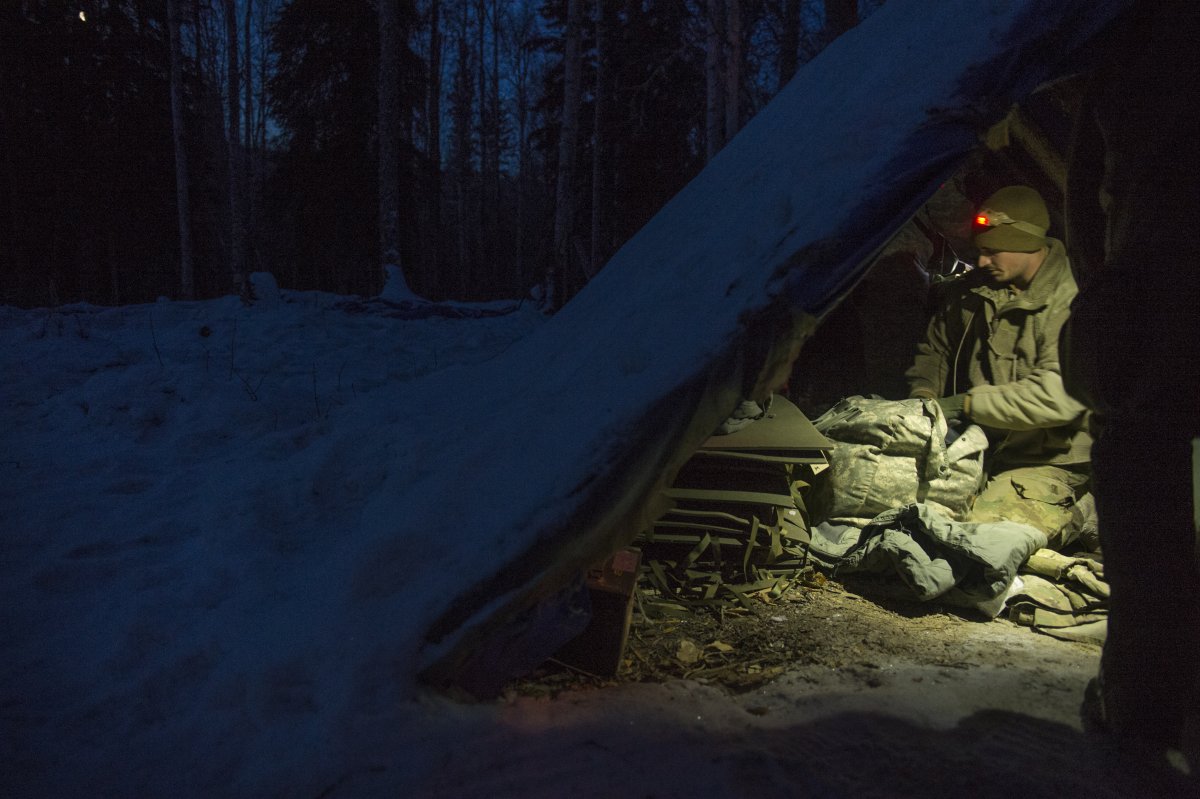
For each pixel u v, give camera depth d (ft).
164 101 63.93
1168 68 6.33
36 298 58.03
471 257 122.31
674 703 7.72
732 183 10.43
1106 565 6.81
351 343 25.21
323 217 68.03
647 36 54.44
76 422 16.46
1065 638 9.48
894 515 10.89
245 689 7.41
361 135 66.90
